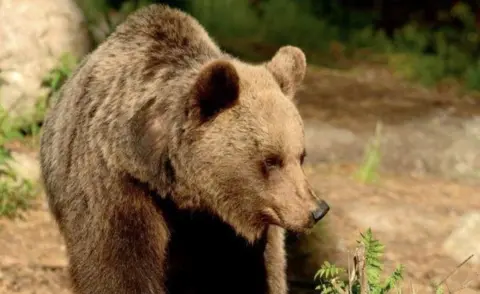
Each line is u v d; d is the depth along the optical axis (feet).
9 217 43.04
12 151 48.32
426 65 87.45
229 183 27.32
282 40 94.27
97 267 28.91
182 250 31.09
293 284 38.17
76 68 33.53
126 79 29.07
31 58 51.98
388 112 71.26
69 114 30.53
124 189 28.40
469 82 84.07
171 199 28.43
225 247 30.78
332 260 40.32
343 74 84.12
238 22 95.91
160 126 27.78
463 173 60.29
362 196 52.06
